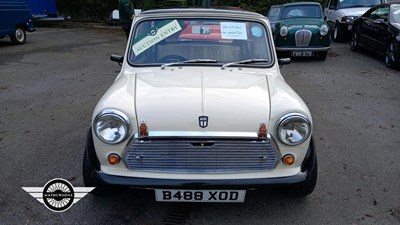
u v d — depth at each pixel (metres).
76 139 4.84
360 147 4.70
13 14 12.68
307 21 10.55
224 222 3.19
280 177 2.91
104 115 2.83
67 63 10.01
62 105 6.30
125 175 2.88
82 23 19.48
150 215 3.28
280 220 3.23
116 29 18.30
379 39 10.02
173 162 2.85
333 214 3.31
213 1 17.61
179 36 3.94
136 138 2.82
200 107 2.87
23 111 5.96
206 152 2.83
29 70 9.05
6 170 3.99
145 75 3.51
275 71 3.80
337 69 9.42
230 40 3.93
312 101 6.67
